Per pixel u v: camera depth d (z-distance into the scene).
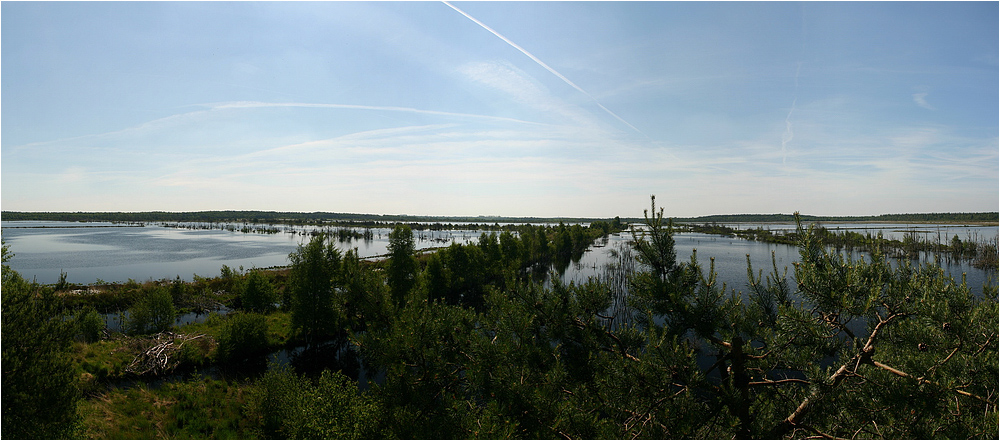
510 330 9.27
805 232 7.69
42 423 14.01
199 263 88.75
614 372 7.61
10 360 13.36
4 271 17.45
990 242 107.06
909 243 89.69
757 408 7.48
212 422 20.80
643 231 8.98
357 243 152.00
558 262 89.94
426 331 10.39
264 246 131.38
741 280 56.00
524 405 8.21
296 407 18.95
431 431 9.21
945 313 5.95
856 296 6.67
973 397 5.88
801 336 7.09
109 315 42.62
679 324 8.35
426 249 101.88
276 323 39.81
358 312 14.38
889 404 6.12
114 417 19.73
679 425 7.01
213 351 30.83
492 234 68.38
